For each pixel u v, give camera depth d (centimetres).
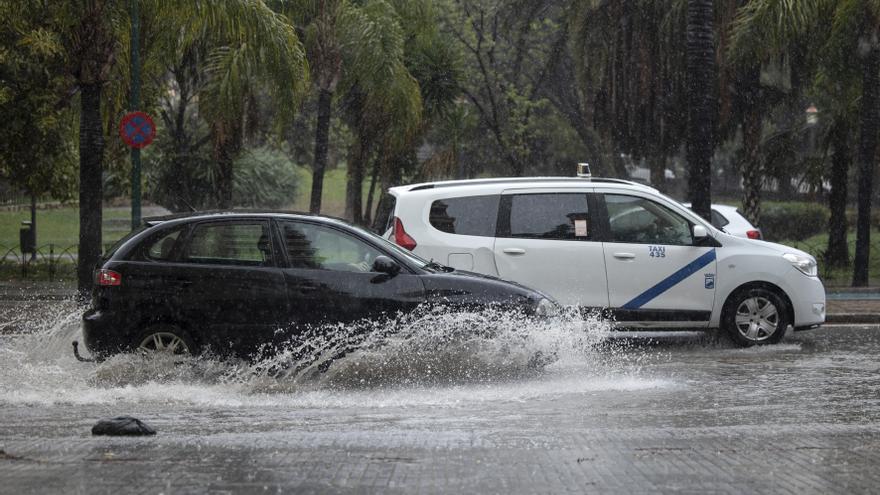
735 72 5562
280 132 4569
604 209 2731
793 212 7988
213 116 4781
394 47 5166
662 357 2578
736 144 8769
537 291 2238
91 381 2120
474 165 7612
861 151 4838
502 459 1312
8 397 1956
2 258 6322
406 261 2191
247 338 2134
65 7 3556
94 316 2130
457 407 1848
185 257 2158
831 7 4862
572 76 7219
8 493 1096
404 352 2139
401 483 1167
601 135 6819
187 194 6819
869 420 1694
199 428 1616
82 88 3544
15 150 5684
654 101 6378
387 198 2833
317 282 2144
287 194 10844
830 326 3350
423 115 6156
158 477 1181
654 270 2714
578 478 1199
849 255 6019
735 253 2761
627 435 1509
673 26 6147
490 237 2677
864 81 4819
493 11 6956
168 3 3778
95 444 1402
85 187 3550
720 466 1269
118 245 2195
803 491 1134
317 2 5066
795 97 6000
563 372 2294
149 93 5628
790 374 2280
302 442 1431
